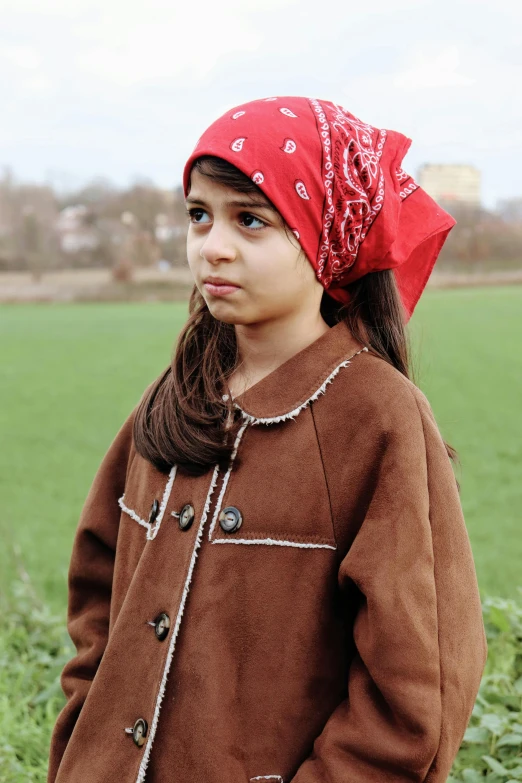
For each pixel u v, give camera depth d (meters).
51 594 4.83
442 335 23.47
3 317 35.44
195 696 1.27
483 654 1.26
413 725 1.15
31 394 16.22
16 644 3.37
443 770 1.18
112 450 1.65
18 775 2.44
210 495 1.34
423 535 1.22
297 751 1.26
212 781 1.24
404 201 1.46
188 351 1.45
